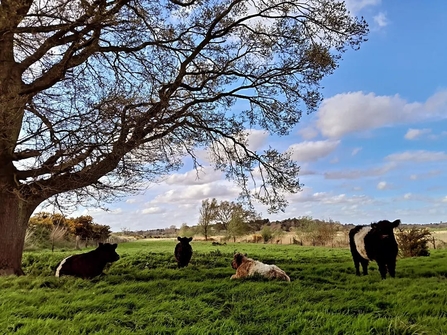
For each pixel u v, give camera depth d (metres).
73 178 11.57
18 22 10.38
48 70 12.02
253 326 5.91
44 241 31.75
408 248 22.11
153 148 12.87
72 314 6.91
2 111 10.05
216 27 14.14
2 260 11.70
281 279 10.48
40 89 11.70
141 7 12.10
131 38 12.79
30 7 11.55
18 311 6.88
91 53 12.51
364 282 10.11
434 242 29.69
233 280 10.47
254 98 15.00
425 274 12.32
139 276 11.74
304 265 14.81
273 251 26.81
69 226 38.84
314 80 14.26
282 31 13.95
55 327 5.92
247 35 14.47
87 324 6.04
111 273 12.86
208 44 14.49
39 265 15.30
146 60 13.71
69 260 11.83
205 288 9.16
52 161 10.86
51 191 11.78
